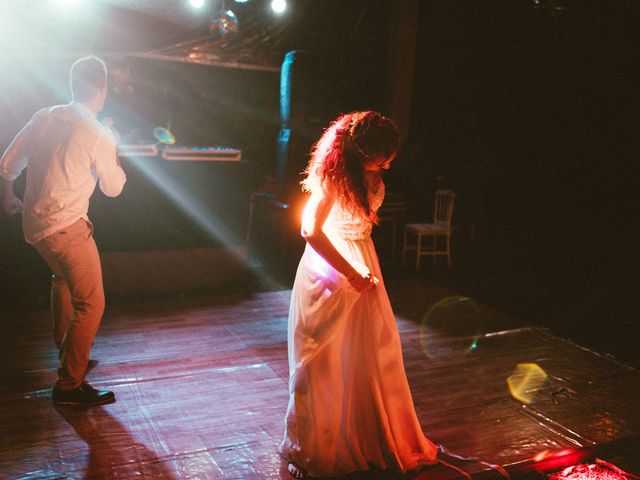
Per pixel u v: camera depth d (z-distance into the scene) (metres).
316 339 2.41
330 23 6.63
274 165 6.80
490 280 6.13
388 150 2.32
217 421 2.98
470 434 2.98
